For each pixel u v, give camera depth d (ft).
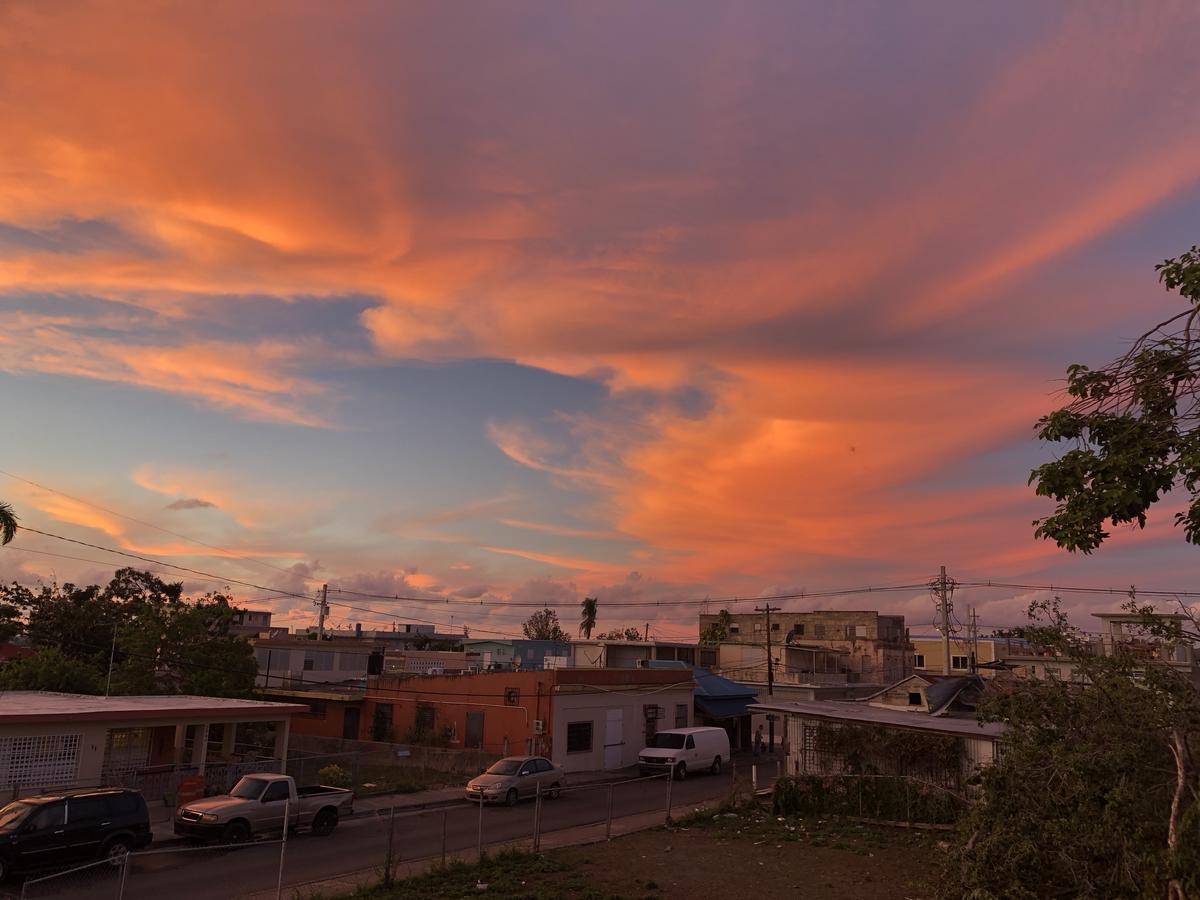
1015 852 31.99
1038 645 39.09
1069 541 29.68
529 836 71.56
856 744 84.58
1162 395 29.40
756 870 56.95
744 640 277.85
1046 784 33.68
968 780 38.75
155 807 80.53
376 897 49.19
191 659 120.57
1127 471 29.04
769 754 158.81
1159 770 30.01
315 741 126.52
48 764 73.67
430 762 113.60
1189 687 31.24
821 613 263.29
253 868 58.49
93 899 49.75
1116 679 32.96
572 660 178.81
